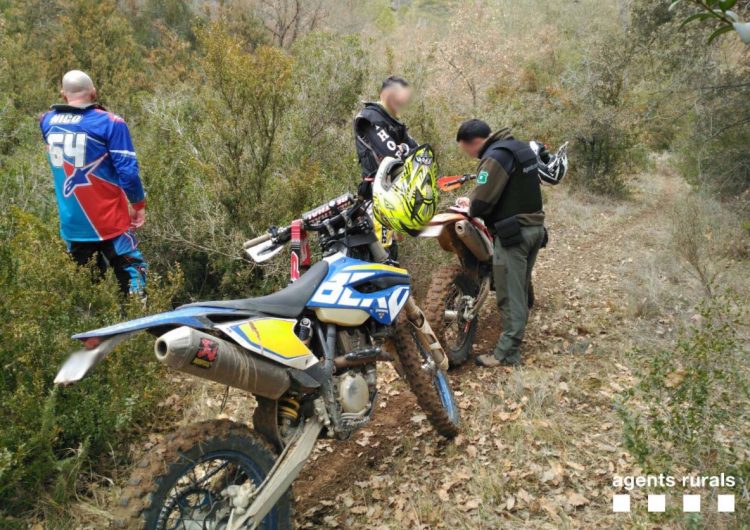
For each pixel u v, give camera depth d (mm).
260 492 2574
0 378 3076
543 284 6914
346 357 3041
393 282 3275
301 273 3199
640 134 13141
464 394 4418
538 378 4477
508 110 11391
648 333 5266
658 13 11391
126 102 8258
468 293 4926
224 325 2561
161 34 15367
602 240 9047
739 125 10203
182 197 5168
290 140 5984
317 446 3768
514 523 3037
